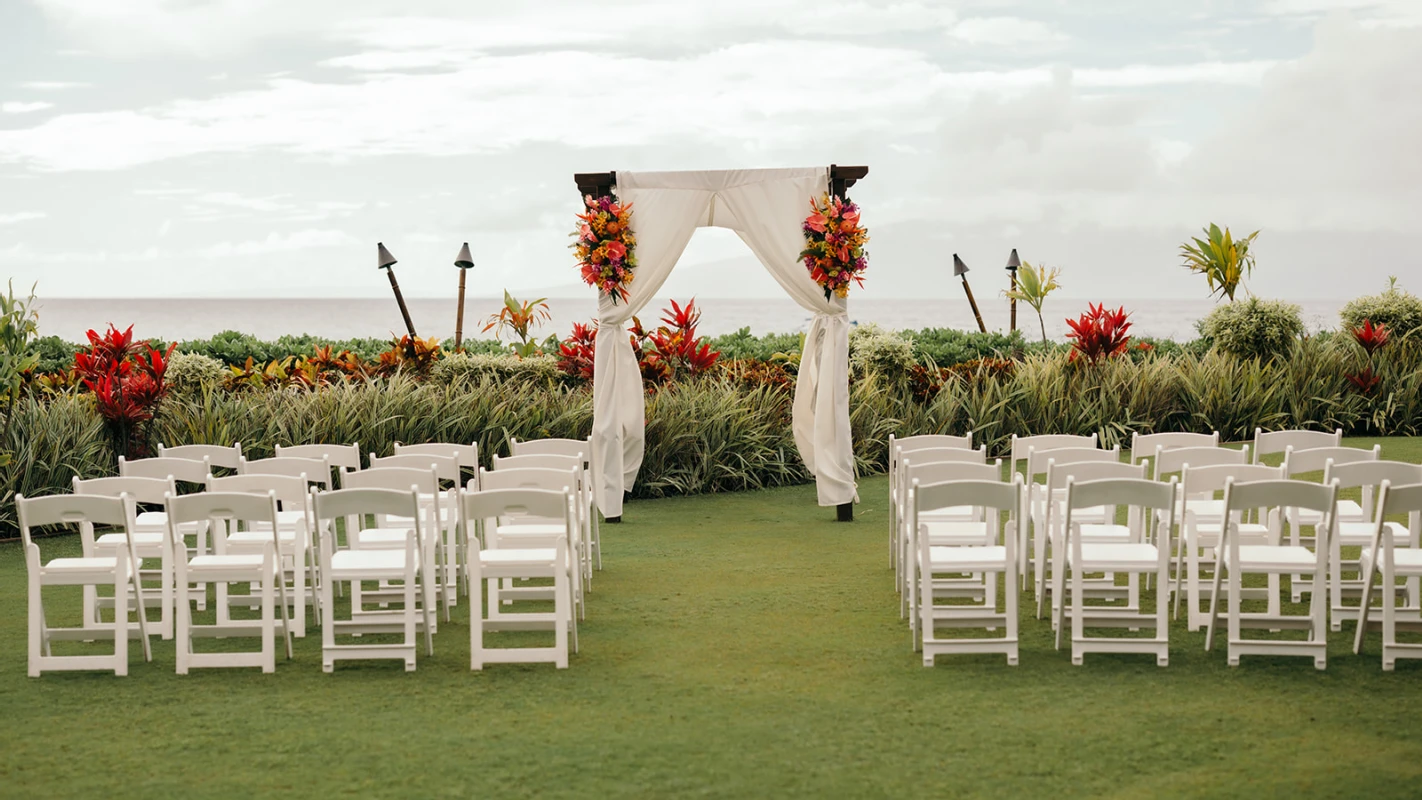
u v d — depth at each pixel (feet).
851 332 43.73
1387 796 11.68
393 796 11.93
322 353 42.73
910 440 23.70
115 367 33.81
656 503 32.40
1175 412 42.68
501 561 17.19
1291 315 46.01
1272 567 16.43
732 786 12.08
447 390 35.45
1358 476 18.45
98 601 19.84
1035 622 19.26
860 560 24.50
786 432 36.22
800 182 29.60
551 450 24.13
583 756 13.00
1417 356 45.24
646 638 18.37
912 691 15.31
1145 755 12.88
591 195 30.01
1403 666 16.21
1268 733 13.55
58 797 12.05
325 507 16.56
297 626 18.98
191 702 15.25
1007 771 12.44
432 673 16.52
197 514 16.53
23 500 16.48
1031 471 21.98
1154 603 20.68
